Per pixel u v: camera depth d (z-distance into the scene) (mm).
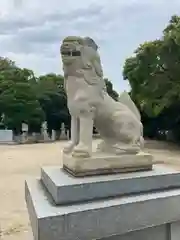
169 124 22062
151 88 18453
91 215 2162
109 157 2646
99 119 2859
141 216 2383
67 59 2619
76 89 2682
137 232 2473
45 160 12062
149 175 2656
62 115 31547
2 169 9797
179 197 2586
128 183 2531
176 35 16156
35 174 8828
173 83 17656
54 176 2547
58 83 34344
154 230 2545
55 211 2100
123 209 2297
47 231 2004
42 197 2459
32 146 19172
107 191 2428
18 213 4965
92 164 2566
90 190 2354
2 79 27594
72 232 2090
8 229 4191
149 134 25359
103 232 2211
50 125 31453
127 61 21531
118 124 2873
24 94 25547
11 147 18406
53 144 21141
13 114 25078
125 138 2873
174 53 17281
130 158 2754
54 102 31516
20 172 9203
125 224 2305
